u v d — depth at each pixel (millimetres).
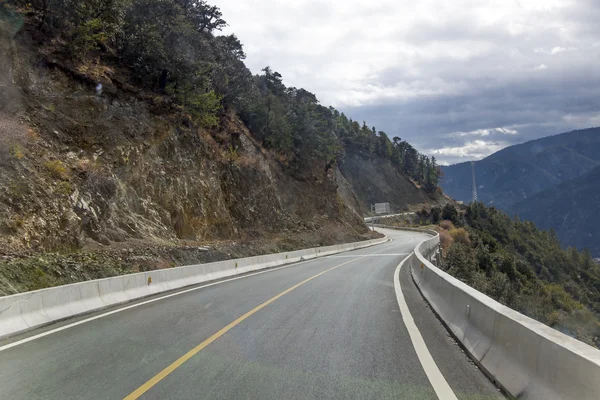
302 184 62750
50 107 25266
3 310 9477
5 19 26625
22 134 22078
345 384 6074
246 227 42062
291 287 17078
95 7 31656
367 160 158500
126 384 6168
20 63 25328
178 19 38594
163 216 29031
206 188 34719
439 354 7586
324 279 19891
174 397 5637
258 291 16094
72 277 17453
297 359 7309
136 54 35469
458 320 8930
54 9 29609
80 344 8562
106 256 20812
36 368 7031
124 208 25562
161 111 33594
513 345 5887
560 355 4586
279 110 64875
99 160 25781
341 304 12859
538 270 93188
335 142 87625
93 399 5629
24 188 19828
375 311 11711
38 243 18828
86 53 31562
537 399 4855
